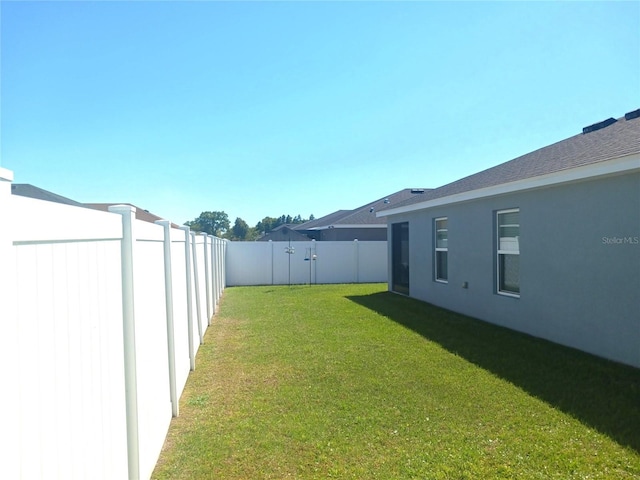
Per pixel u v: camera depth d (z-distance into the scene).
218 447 3.36
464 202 9.02
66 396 1.58
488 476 2.88
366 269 18.11
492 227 8.12
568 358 5.57
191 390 4.70
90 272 1.88
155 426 3.16
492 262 8.12
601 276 5.59
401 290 13.10
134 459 2.53
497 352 5.96
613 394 4.27
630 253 5.16
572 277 6.11
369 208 23.75
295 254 17.72
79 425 1.70
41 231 1.36
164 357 3.72
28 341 1.29
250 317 9.20
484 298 8.41
